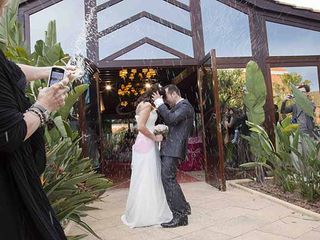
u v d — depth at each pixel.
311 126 5.95
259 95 5.34
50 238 1.04
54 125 2.62
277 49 6.77
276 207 3.98
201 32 6.54
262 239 2.94
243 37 6.67
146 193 3.53
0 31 3.03
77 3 6.29
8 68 1.05
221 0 6.63
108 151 11.82
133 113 12.34
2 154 0.99
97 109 5.90
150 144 3.62
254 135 5.23
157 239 3.11
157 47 6.43
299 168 4.16
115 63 6.30
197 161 7.99
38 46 2.96
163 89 3.72
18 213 0.99
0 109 0.94
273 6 6.65
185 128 3.56
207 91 5.79
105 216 3.99
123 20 6.36
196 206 4.21
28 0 6.06
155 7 6.46
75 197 2.28
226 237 3.05
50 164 2.33
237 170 6.21
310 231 3.09
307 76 6.80
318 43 6.87
